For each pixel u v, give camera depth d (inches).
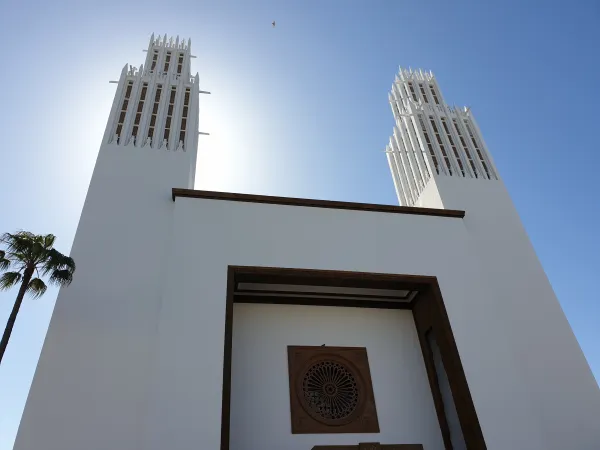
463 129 1039.0
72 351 539.5
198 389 519.8
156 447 478.6
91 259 626.2
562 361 677.3
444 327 647.1
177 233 647.1
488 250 790.5
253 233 671.1
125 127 834.8
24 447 468.8
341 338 688.4
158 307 595.5
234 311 681.0
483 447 555.5
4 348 518.6
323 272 653.3
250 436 584.1
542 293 751.1
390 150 1138.0
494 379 609.9
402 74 1175.0
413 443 623.5
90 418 498.0
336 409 629.9
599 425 624.4
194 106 933.8
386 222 741.9
